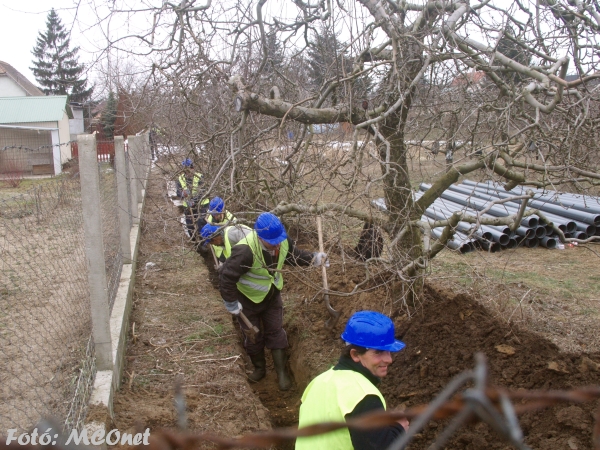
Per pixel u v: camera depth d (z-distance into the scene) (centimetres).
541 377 381
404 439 96
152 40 464
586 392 94
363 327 258
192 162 613
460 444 364
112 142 766
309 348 539
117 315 474
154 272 713
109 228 530
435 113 481
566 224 842
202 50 477
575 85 388
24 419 304
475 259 770
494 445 349
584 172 417
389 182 461
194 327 540
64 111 1811
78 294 403
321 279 633
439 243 445
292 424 477
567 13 420
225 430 372
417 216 476
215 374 446
